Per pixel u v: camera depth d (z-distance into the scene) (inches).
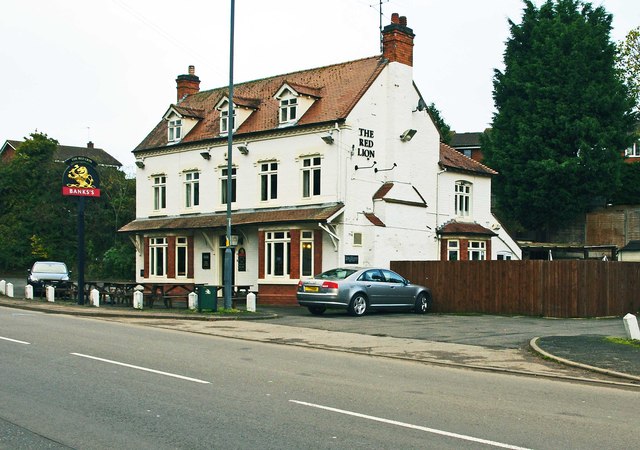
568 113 1648.6
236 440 288.5
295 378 447.5
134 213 2187.5
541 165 1637.6
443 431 310.8
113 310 984.3
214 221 1295.5
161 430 304.0
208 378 436.1
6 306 1098.7
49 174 2347.4
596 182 1621.6
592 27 1728.6
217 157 1334.9
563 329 792.9
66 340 621.3
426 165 1289.4
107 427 308.7
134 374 445.1
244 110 1315.2
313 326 812.6
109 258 1940.2
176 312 947.3
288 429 307.9
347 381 442.3
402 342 673.0
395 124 1214.3
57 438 290.5
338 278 940.6
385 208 1176.2
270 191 1240.8
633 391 438.6
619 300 1010.1
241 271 1277.1
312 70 1342.3
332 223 1126.4
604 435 310.2
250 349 599.8
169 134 1450.5
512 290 986.7
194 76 1603.1
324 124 1151.6
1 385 402.9
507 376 489.7
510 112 1777.8
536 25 1801.2
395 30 1229.1
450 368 526.0
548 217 1727.4
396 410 354.0
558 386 449.7
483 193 1439.5
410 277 1083.9
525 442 294.8
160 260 1443.2
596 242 1745.8
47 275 1363.2
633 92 1801.2
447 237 1298.0
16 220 2331.4
